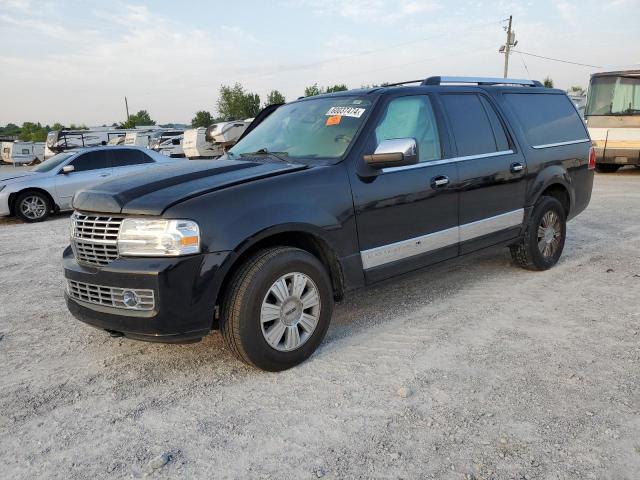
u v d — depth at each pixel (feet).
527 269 18.63
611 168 52.60
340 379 11.28
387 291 16.99
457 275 18.47
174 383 11.41
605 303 15.28
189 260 10.39
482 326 13.85
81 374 12.04
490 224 16.12
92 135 101.55
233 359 12.44
